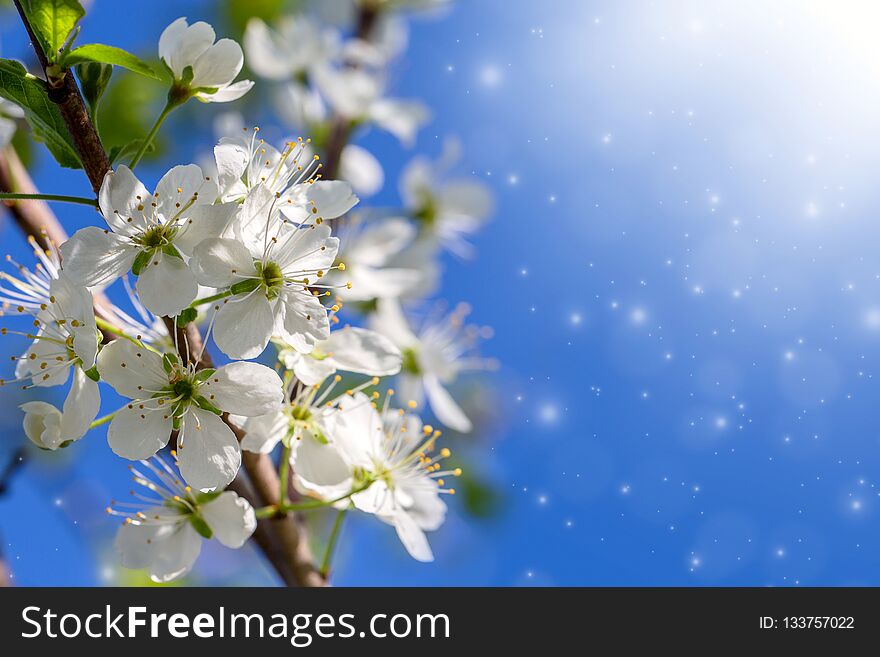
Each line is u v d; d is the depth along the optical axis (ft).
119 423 0.97
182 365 0.97
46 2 0.94
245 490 1.06
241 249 0.96
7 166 1.05
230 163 0.97
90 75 0.96
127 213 0.96
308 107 1.42
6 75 0.95
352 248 1.26
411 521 1.05
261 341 0.96
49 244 1.01
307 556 1.07
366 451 1.03
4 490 1.15
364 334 1.02
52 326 0.99
